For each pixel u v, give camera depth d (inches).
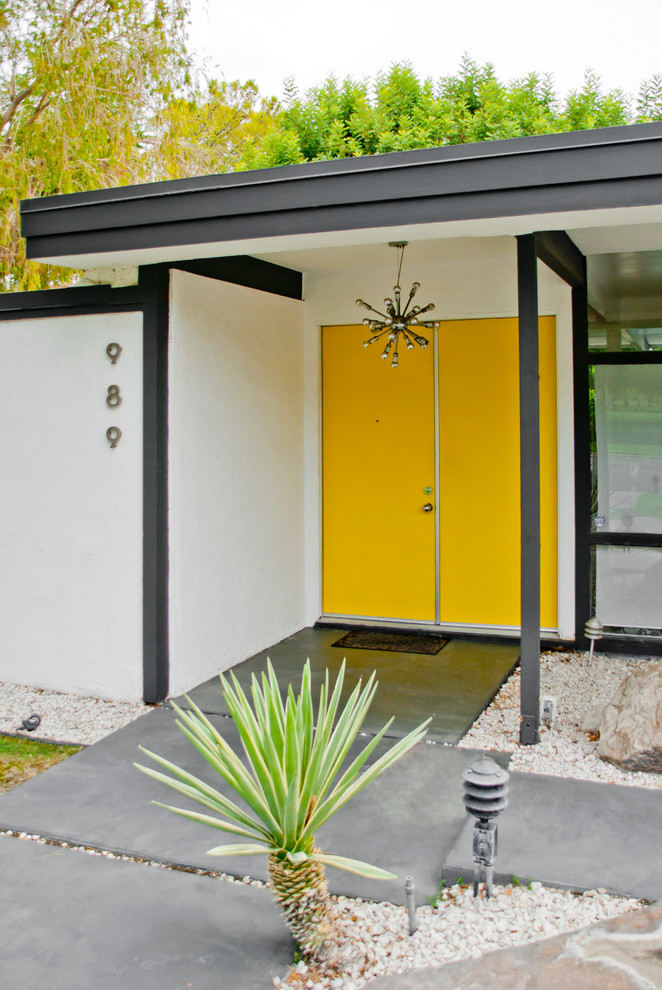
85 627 183.2
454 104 456.1
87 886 107.0
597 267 204.4
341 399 238.7
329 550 243.3
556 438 215.3
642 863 105.0
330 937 91.0
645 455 205.0
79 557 183.0
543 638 214.4
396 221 134.4
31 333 187.2
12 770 146.1
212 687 186.1
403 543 235.1
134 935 96.3
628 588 207.8
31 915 100.6
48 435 185.8
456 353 226.2
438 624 232.7
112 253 158.2
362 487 238.4
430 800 128.3
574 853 107.7
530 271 142.0
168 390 175.0
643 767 135.1
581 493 208.2
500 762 141.7
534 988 85.0
